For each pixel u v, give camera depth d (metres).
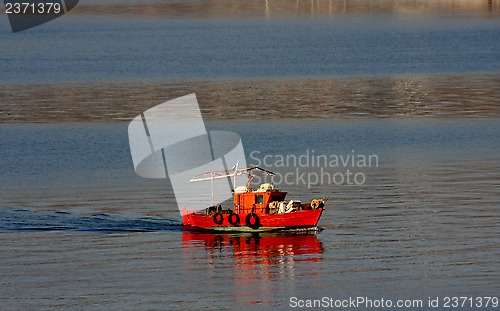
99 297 161.88
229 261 180.38
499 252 181.62
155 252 186.75
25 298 161.88
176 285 167.38
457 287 165.12
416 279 168.75
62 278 171.38
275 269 175.50
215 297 161.75
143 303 159.25
